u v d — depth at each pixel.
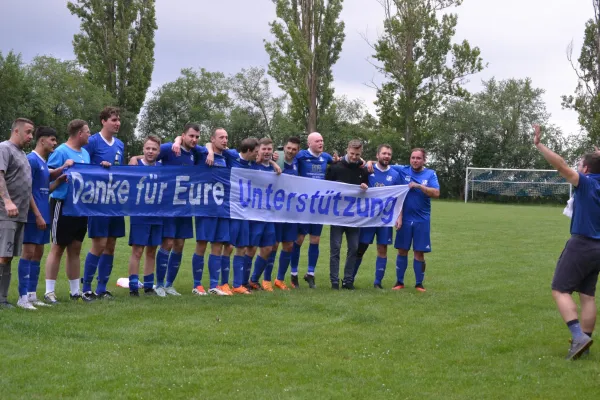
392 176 10.65
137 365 5.70
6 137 45.16
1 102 44.19
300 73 46.22
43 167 8.02
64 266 12.01
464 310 8.58
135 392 5.04
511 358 6.28
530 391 5.28
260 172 9.80
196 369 5.64
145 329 6.95
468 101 58.50
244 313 7.94
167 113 69.44
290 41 46.00
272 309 8.23
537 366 6.01
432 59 50.97
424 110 52.16
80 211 8.50
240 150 9.95
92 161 8.97
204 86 69.12
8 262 7.80
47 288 8.48
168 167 9.07
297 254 10.70
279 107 68.06
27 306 7.86
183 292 9.73
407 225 10.41
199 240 9.40
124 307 8.07
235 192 9.59
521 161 57.38
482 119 57.50
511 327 7.58
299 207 10.18
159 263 9.25
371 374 5.64
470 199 56.03
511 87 62.69
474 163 58.03
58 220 8.45
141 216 8.91
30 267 8.11
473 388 5.34
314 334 7.00
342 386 5.30
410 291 10.20
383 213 10.45
